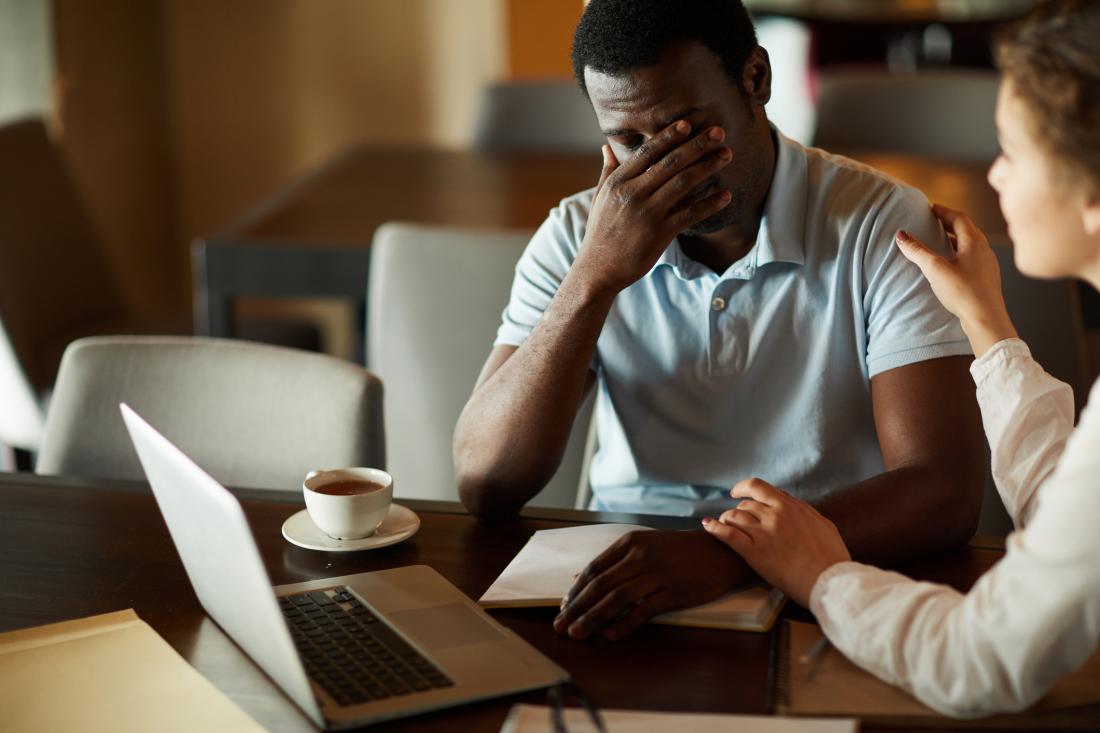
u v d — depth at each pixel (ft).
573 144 11.51
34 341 8.96
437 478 6.72
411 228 6.61
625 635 3.59
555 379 4.48
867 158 10.43
